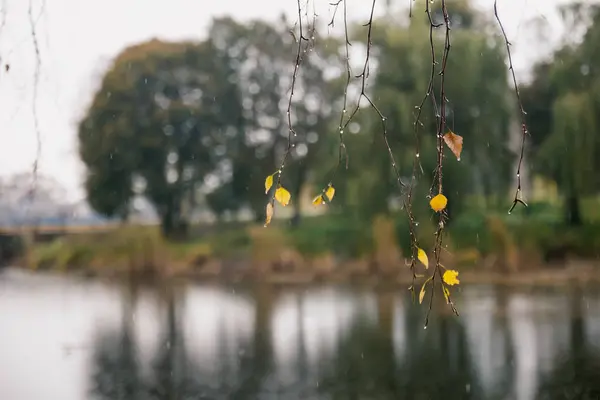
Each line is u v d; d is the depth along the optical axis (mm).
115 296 17672
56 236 24625
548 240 17891
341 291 17453
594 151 15602
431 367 9500
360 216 18812
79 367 9992
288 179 26547
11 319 13945
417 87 16500
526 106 17594
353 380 9055
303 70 25812
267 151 28406
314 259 20812
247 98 28500
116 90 26781
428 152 15766
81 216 26828
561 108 15797
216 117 28141
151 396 8547
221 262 22750
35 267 24094
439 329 11914
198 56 28312
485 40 16547
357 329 12383
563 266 17656
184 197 29328
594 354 9719
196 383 9148
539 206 20109
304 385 8953
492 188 18484
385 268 18500
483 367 9367
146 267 22422
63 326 13164
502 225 17859
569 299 14336
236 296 17422
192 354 10766
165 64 28000
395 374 9266
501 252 17562
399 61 16891
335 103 22906
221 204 28484
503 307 13594
